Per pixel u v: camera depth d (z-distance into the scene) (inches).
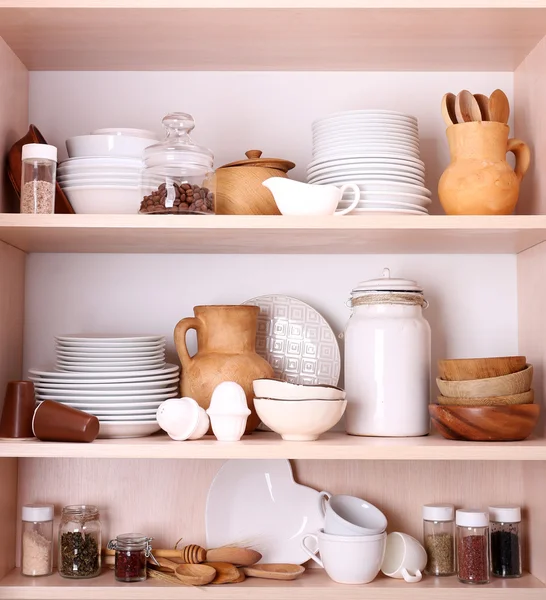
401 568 56.3
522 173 56.4
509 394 52.9
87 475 61.6
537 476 58.2
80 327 63.0
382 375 55.4
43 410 51.3
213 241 57.3
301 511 60.4
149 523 61.4
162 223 51.2
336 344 61.6
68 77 64.1
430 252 63.0
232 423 52.0
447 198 54.9
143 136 58.5
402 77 64.6
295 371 61.6
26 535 58.1
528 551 60.2
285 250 61.8
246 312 57.4
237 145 64.1
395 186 55.0
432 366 63.2
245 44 58.2
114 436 54.4
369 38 57.2
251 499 60.7
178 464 61.7
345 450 50.3
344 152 56.0
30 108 63.7
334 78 64.6
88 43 57.9
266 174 56.6
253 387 53.8
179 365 62.7
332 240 56.7
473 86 64.7
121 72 64.2
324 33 56.1
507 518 58.2
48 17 53.1
